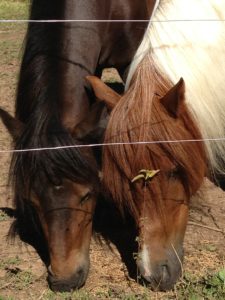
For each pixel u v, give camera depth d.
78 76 1.55
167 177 1.32
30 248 1.64
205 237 1.67
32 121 1.33
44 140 1.29
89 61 1.68
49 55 1.51
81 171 1.30
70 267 1.32
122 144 1.30
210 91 1.49
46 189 1.30
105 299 1.38
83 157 1.31
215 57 1.52
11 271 1.51
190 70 1.46
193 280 1.43
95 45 1.72
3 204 1.89
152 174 1.29
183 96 1.33
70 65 1.56
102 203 1.76
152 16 1.54
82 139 1.36
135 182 1.31
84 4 1.70
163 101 1.35
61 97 1.45
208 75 1.49
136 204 1.34
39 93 1.41
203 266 1.51
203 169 1.44
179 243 1.39
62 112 1.43
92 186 1.33
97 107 1.37
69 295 1.36
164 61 1.44
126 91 1.44
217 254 1.57
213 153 1.52
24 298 1.40
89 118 1.37
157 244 1.33
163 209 1.33
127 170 1.30
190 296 1.36
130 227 1.75
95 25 1.72
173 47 1.46
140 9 1.88
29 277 1.48
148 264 1.33
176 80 1.44
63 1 1.67
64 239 1.31
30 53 1.53
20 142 1.32
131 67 1.48
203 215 1.80
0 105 2.81
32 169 1.29
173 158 1.31
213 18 1.54
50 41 1.55
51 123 1.32
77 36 1.63
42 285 1.45
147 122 1.30
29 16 1.76
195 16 1.52
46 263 1.56
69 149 1.29
